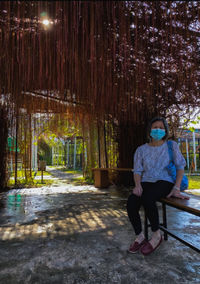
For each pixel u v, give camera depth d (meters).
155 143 1.95
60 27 1.44
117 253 1.84
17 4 1.35
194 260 1.70
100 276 1.48
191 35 2.10
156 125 1.93
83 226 2.62
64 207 3.70
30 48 1.97
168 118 5.27
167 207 3.62
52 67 2.43
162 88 3.95
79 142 12.74
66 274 1.51
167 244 2.02
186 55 2.59
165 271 1.54
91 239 2.18
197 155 11.91
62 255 1.81
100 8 1.36
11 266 1.63
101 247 1.98
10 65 2.22
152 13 1.65
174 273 1.51
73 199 4.46
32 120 6.88
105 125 7.04
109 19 1.54
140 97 4.33
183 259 1.72
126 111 5.20
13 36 1.71
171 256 1.77
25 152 6.95
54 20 1.39
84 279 1.45
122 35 1.59
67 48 1.64
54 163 21.58
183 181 1.92
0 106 4.84
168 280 1.42
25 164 7.03
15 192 5.47
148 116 5.43
